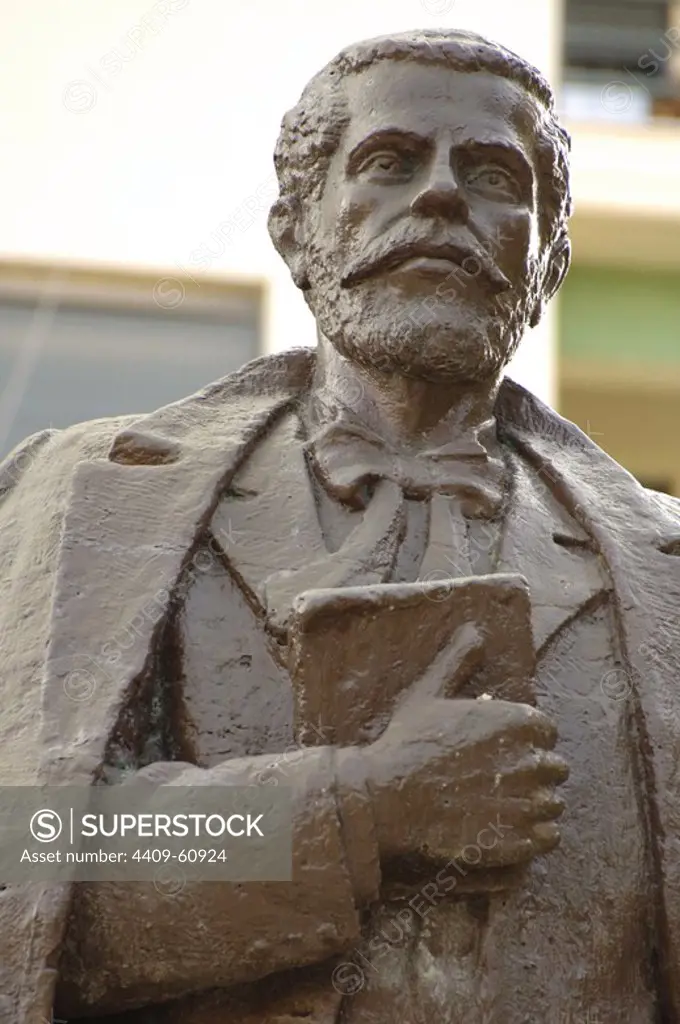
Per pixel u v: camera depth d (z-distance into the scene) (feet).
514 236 24.21
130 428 24.44
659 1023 21.67
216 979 20.39
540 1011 21.13
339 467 24.20
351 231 24.39
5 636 22.76
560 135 25.41
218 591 22.97
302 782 20.48
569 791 22.17
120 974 20.47
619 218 48.52
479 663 21.31
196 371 44.55
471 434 24.86
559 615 23.15
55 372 44.47
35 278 44.75
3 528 24.53
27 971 20.13
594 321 50.06
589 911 21.66
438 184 23.67
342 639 21.31
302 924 20.18
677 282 50.19
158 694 22.35
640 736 22.50
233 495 23.91
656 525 24.29
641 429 50.24
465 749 20.70
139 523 23.25
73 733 21.47
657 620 23.21
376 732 21.11
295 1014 20.86
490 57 24.71
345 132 24.94
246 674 22.34
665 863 21.86
